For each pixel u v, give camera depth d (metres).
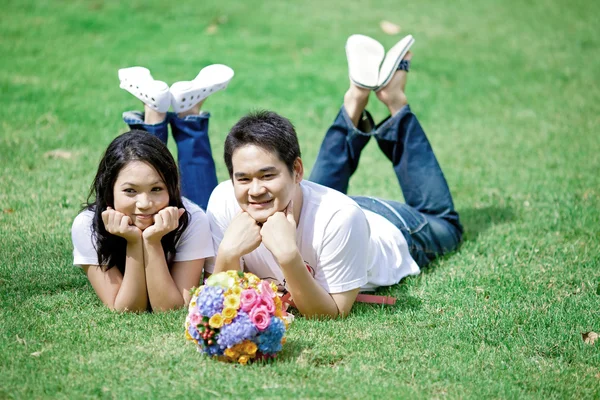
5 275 4.21
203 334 3.17
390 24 11.31
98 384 3.05
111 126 7.29
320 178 5.12
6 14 10.92
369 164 6.96
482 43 11.09
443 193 4.99
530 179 6.43
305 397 3.00
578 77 9.80
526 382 3.24
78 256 3.79
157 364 3.21
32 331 3.53
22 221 5.01
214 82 4.79
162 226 3.61
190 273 3.87
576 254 4.80
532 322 3.85
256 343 3.18
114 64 9.22
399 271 4.38
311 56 10.09
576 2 13.12
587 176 6.44
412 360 3.38
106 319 3.68
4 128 7.03
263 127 3.49
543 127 7.97
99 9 11.40
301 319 3.74
